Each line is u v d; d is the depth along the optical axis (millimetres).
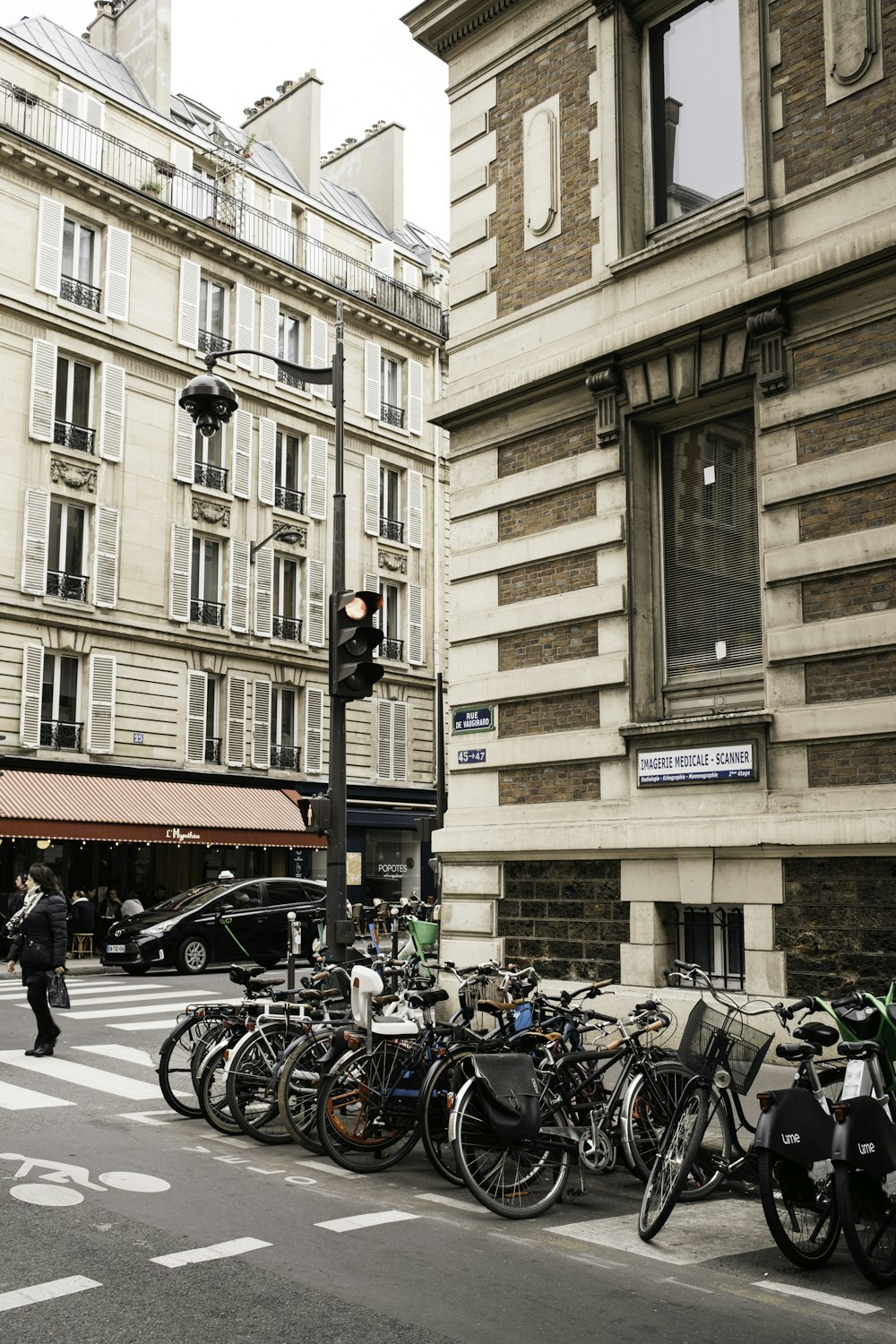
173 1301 4602
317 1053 7539
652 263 10922
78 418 27188
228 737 29172
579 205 11797
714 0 11172
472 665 12172
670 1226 5945
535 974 7617
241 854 29828
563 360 11391
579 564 11352
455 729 12211
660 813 10258
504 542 12031
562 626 11414
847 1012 5906
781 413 9789
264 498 30578
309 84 35188
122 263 27906
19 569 25375
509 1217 6043
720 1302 4828
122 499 27453
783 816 9242
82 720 26438
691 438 10945
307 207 33719
